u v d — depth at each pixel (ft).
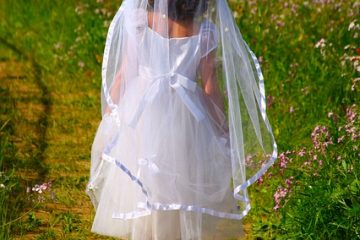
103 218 30.04
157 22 29.32
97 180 30.83
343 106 46.70
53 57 66.64
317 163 35.91
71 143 49.49
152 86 29.45
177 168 28.96
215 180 29.30
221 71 30.35
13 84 61.00
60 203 40.14
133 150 29.17
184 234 29.07
